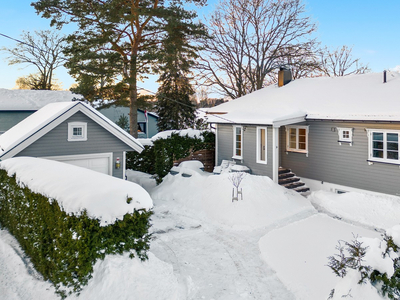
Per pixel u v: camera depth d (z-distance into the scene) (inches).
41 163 414.6
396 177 538.0
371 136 571.5
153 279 277.7
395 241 226.5
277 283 321.7
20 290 295.1
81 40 908.0
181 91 1299.2
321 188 666.8
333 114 605.9
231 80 1389.0
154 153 772.6
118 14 826.8
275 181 655.8
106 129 560.4
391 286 216.7
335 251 374.9
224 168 733.3
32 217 343.0
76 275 260.7
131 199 283.4
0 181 466.9
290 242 410.6
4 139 561.9
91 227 256.5
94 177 323.3
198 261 367.9
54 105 599.5
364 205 537.6
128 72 913.5
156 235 443.5
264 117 662.5
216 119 785.6
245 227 466.9
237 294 301.1
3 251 375.6
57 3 827.4
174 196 617.0
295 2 1272.1
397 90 601.0
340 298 232.2
